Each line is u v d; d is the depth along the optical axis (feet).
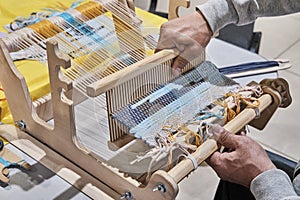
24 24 4.10
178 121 2.80
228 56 4.22
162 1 7.05
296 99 7.55
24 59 3.66
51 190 2.87
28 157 3.06
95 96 2.68
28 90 3.07
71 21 3.30
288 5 3.51
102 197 2.81
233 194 3.28
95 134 2.92
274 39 9.25
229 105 2.99
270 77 3.94
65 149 2.98
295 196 2.50
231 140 2.76
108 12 3.47
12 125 3.27
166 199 2.49
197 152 2.63
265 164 2.72
